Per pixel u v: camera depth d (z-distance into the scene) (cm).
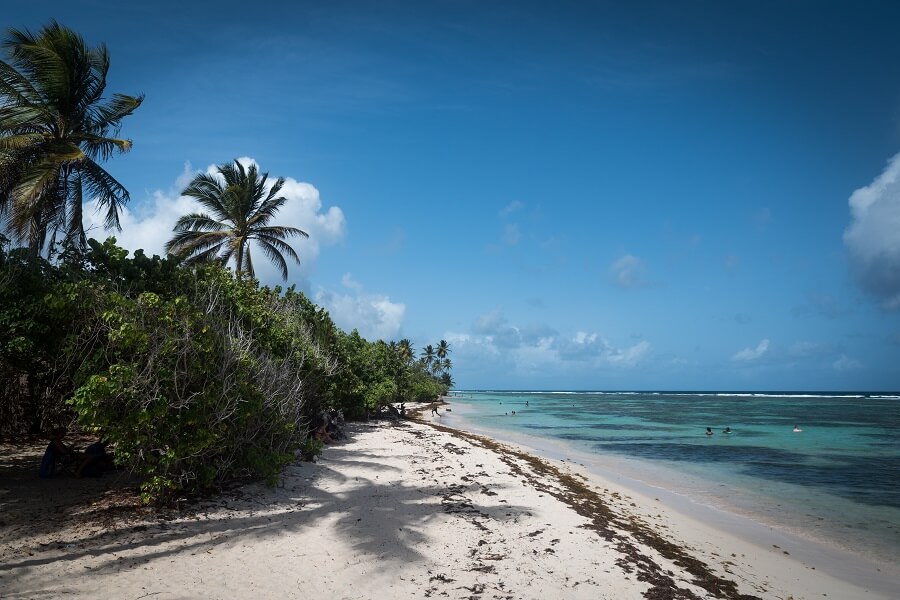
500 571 761
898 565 1004
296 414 1332
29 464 1166
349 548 802
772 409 8169
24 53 1922
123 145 2034
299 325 1925
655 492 1602
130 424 822
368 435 2105
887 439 3359
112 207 2158
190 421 876
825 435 3634
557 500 1216
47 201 1997
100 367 895
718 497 1568
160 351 852
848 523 1295
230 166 3192
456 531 917
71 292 886
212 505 945
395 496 1117
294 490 1099
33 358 1021
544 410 7106
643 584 759
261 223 3244
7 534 744
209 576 668
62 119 2066
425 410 5641
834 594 851
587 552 866
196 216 3041
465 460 1652
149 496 862
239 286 1484
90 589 602
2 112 1934
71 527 789
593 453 2481
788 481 1842
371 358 2808
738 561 975
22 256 993
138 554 714
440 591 684
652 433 3609
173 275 1162
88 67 2088
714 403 11056
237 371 980
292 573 701
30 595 574
